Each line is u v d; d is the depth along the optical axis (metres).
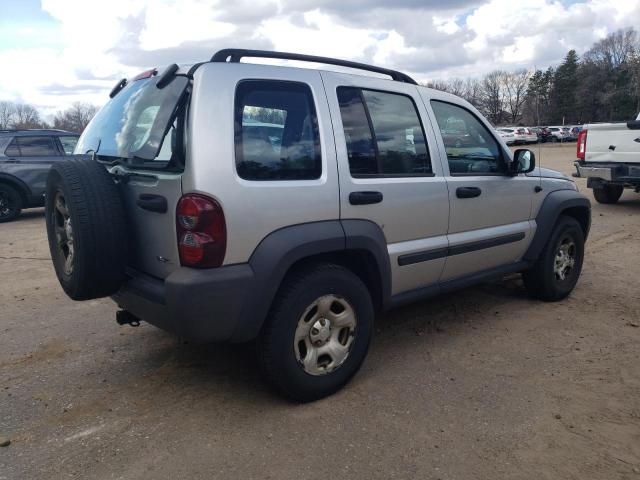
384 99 3.83
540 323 4.73
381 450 2.90
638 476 2.68
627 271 6.37
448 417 3.22
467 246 4.30
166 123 2.98
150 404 3.41
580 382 3.64
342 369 3.48
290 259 3.10
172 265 3.03
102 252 3.10
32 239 8.96
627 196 12.93
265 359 3.18
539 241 5.00
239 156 2.98
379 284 3.71
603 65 92.00
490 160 4.59
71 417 3.27
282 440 3.00
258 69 3.19
